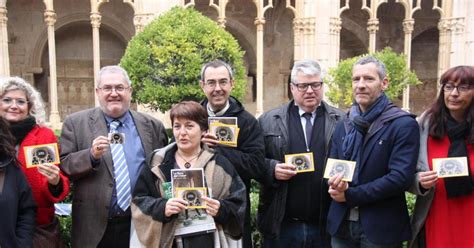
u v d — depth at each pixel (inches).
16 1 680.4
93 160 144.5
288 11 780.6
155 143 163.3
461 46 674.2
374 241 141.2
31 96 145.5
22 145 140.9
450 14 671.8
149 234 125.7
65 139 154.8
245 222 167.5
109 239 151.3
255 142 162.9
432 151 144.6
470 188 137.3
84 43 737.0
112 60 754.2
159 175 132.3
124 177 153.1
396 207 143.8
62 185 140.9
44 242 143.5
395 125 139.8
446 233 141.3
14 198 127.0
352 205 141.3
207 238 130.5
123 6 724.0
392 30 833.5
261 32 646.5
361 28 818.8
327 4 640.4
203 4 739.4
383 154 140.9
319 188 166.7
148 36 428.1
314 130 170.6
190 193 124.5
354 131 149.5
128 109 164.1
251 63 788.6
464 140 140.1
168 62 416.2
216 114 166.4
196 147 136.3
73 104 736.3
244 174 157.1
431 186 136.9
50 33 568.1
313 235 168.9
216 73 161.9
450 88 138.9
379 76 144.3
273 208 167.2
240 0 764.0
